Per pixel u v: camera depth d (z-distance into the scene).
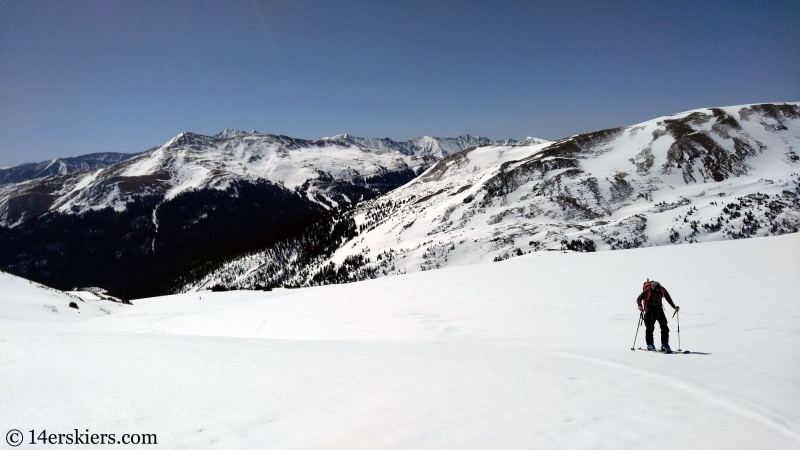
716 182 155.62
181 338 9.14
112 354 6.43
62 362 5.80
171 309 35.88
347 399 4.96
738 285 15.88
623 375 6.79
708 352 8.86
